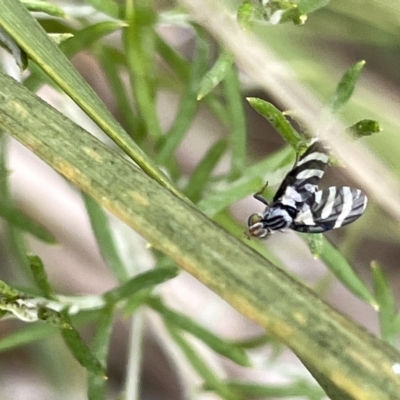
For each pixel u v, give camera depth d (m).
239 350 0.17
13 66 0.16
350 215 0.15
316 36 0.17
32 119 0.14
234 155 0.17
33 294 0.16
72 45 0.16
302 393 0.17
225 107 0.18
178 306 0.19
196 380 0.18
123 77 0.21
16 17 0.14
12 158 0.23
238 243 0.14
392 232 0.18
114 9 0.16
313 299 0.13
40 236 0.17
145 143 0.17
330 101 0.15
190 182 0.17
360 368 0.13
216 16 0.16
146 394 0.24
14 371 0.23
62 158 0.14
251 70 0.16
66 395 0.21
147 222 0.14
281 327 0.13
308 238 0.15
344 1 0.17
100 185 0.14
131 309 0.16
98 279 0.24
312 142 0.15
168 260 0.16
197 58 0.17
